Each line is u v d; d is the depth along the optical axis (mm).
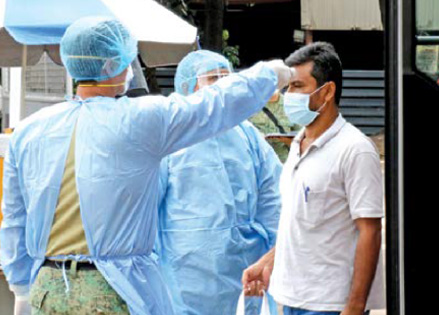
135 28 7797
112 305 3996
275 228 5328
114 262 4031
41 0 7500
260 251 5293
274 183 5359
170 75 15883
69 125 4094
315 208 4090
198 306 5086
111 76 4180
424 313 3879
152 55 8672
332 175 4062
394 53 3893
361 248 4000
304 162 4148
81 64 4129
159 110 4004
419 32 3879
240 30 18703
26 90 9086
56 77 9031
